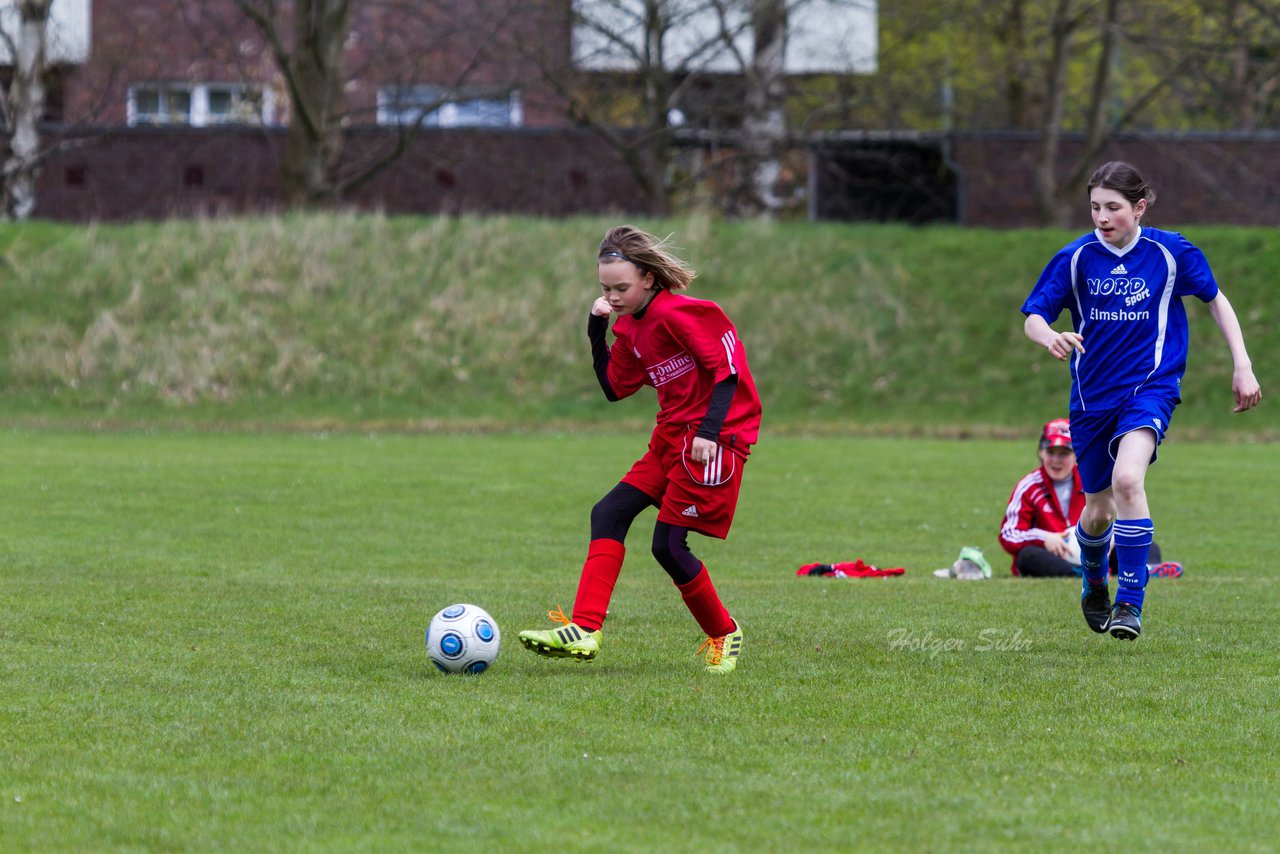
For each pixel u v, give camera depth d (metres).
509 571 29.53
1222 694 16.62
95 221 91.50
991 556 34.44
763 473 54.50
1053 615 23.19
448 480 49.28
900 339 84.25
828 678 17.58
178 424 73.75
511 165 100.94
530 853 10.85
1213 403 79.06
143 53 105.06
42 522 36.22
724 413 17.61
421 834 11.28
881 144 106.81
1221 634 21.27
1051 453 29.84
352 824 11.53
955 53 112.56
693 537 37.09
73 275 84.56
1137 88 126.94
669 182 113.12
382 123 106.62
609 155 101.50
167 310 82.56
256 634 20.53
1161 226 102.88
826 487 49.62
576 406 78.81
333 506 41.47
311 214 90.81
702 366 17.78
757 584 27.75
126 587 25.36
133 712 15.29
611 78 98.94
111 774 12.92
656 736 14.43
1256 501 45.62
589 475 51.66
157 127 98.62
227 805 12.03
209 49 101.06
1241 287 87.19
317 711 15.44
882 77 102.44
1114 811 11.97
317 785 12.61
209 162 99.25
